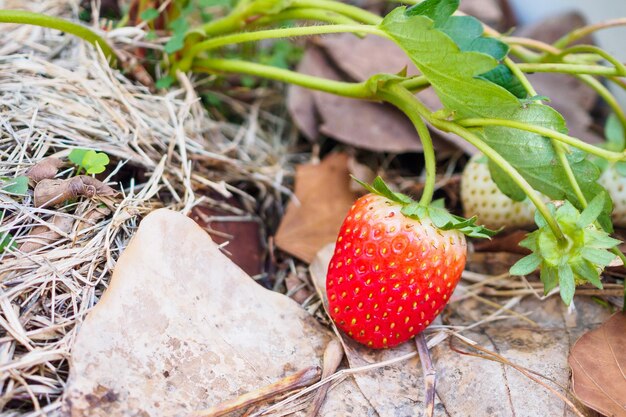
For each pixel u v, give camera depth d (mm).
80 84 255
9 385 194
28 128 237
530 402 209
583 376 209
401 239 206
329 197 275
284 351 214
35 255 211
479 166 265
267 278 252
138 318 203
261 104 313
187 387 201
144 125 251
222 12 325
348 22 250
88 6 289
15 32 271
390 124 289
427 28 202
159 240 209
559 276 203
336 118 290
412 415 209
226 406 199
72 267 213
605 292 240
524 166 224
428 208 209
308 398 208
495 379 214
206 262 215
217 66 272
